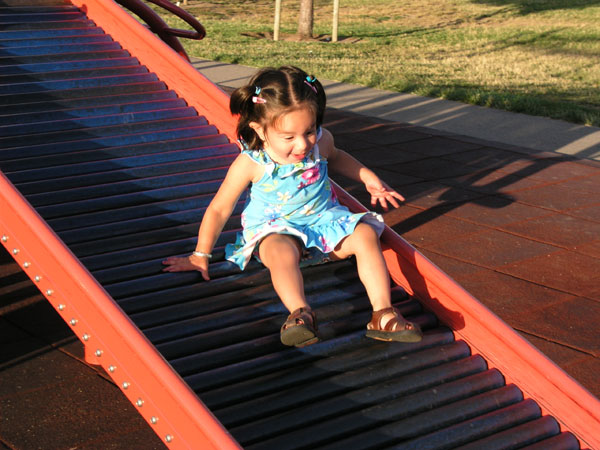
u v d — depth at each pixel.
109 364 2.89
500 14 28.42
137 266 3.46
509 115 11.30
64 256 2.96
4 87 4.76
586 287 5.32
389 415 2.96
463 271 5.54
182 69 5.18
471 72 15.72
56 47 5.39
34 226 3.08
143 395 2.75
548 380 3.11
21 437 3.55
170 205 4.05
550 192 7.56
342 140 9.45
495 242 6.16
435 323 3.54
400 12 29.25
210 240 3.42
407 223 6.58
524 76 15.36
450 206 7.05
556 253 5.96
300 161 3.31
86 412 3.78
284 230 3.28
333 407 2.93
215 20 25.20
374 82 13.70
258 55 17.09
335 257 3.45
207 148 4.67
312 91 3.05
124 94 5.10
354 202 3.87
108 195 4.09
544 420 3.11
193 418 2.50
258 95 3.03
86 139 4.53
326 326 3.26
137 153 4.55
